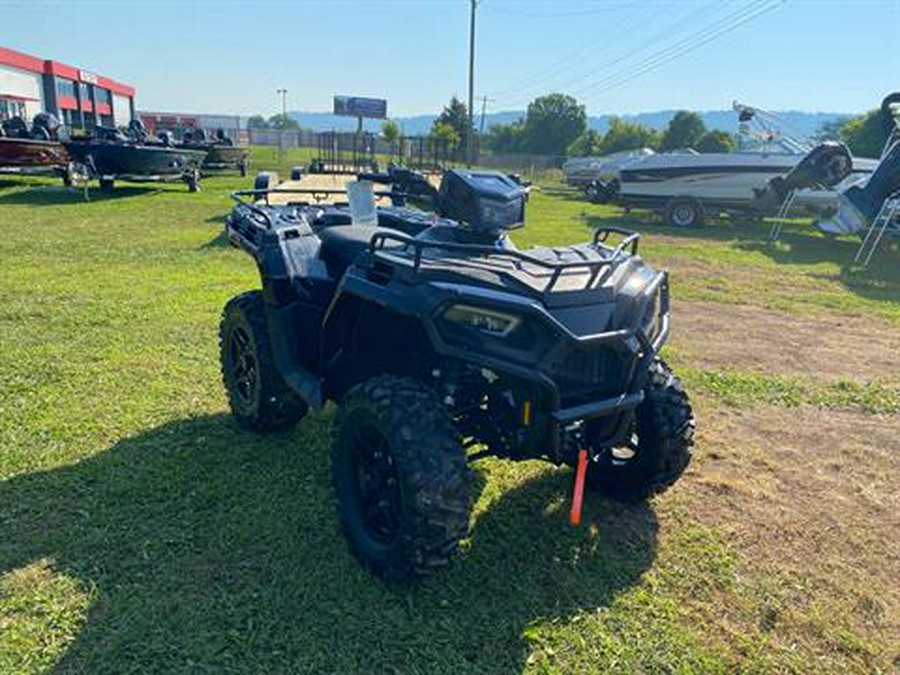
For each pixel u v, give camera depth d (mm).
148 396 4652
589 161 29859
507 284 2771
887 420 4922
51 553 2984
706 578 3051
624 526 3430
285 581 2857
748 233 15969
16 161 16344
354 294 3049
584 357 2854
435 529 2619
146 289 7496
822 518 3598
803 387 5492
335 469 3074
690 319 7590
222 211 14719
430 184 4410
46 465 3717
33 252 9461
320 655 2486
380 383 2875
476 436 3037
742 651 2641
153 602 2707
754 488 3875
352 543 2971
